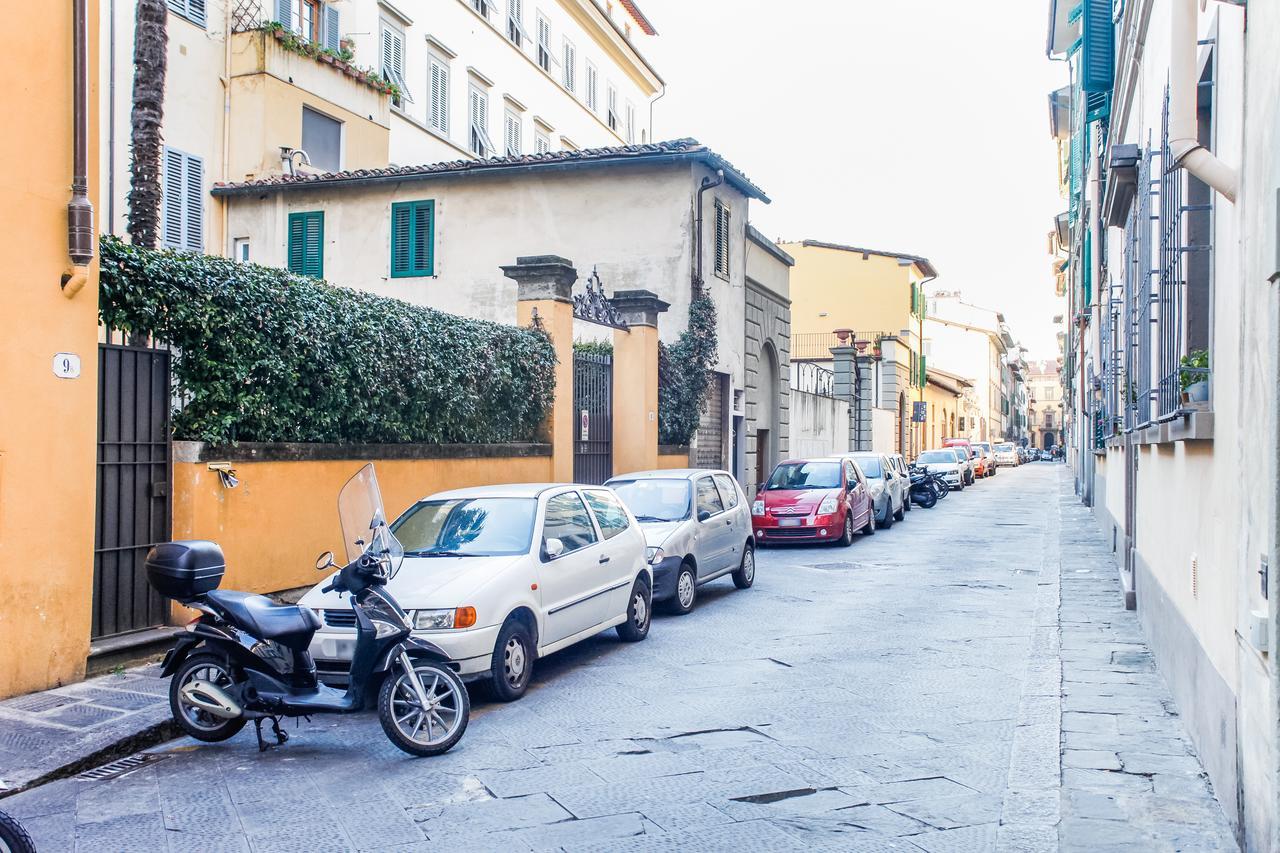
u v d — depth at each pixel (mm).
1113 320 13109
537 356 14961
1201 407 5539
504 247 20531
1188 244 6145
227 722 6574
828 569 15422
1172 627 7199
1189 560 6285
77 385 7621
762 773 5871
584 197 20281
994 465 55312
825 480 19312
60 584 7516
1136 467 10477
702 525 12055
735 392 23078
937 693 7730
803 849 4746
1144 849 4562
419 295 20844
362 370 10883
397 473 11609
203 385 9078
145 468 8586
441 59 27062
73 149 7566
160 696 7281
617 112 39406
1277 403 3715
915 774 5832
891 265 49844
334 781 5840
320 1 22422
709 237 20906
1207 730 5543
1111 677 7961
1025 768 5773
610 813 5246
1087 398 26594
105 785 5816
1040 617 10906
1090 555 16281
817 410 31375
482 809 5340
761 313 24891
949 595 12703
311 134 21484
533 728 6883
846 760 6105
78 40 7582
